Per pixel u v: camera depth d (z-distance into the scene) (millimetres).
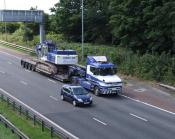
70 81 52469
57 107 40312
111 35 79188
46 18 90562
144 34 61875
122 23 63719
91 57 48344
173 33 55656
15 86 49812
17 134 29203
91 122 35406
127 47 65750
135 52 64375
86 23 80000
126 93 47219
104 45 74812
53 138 29531
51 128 29984
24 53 78750
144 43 63312
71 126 34125
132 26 62719
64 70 54406
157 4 59625
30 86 49969
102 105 41562
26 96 44625
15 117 35156
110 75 46719
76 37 83562
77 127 33875
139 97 45375
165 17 56844
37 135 30266
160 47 59844
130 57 58094
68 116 37188
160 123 35500
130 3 62219
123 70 57344
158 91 48094
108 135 31875
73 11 81125
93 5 80625
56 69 54062
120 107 40875
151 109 40281
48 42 58656
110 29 78312
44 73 57438
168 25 57125
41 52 59969
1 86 49719
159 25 58344
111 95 46312
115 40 75500
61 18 81938
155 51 60625
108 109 39969
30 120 34688
